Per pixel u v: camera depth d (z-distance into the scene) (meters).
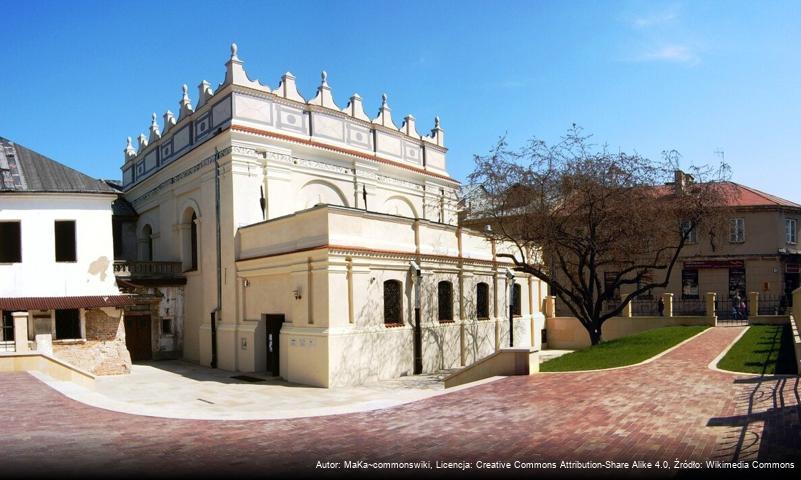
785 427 9.66
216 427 11.23
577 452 8.91
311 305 21.55
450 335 26.86
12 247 23.52
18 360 18.59
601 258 28.78
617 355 20.59
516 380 16.42
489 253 30.98
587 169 25.28
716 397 12.48
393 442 9.92
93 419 11.92
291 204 27.16
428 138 36.00
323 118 29.19
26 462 8.84
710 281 41.69
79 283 24.22
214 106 27.28
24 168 24.48
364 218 22.81
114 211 35.38
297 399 18.27
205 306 27.41
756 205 41.22
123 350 24.56
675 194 28.77
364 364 21.83
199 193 28.23
